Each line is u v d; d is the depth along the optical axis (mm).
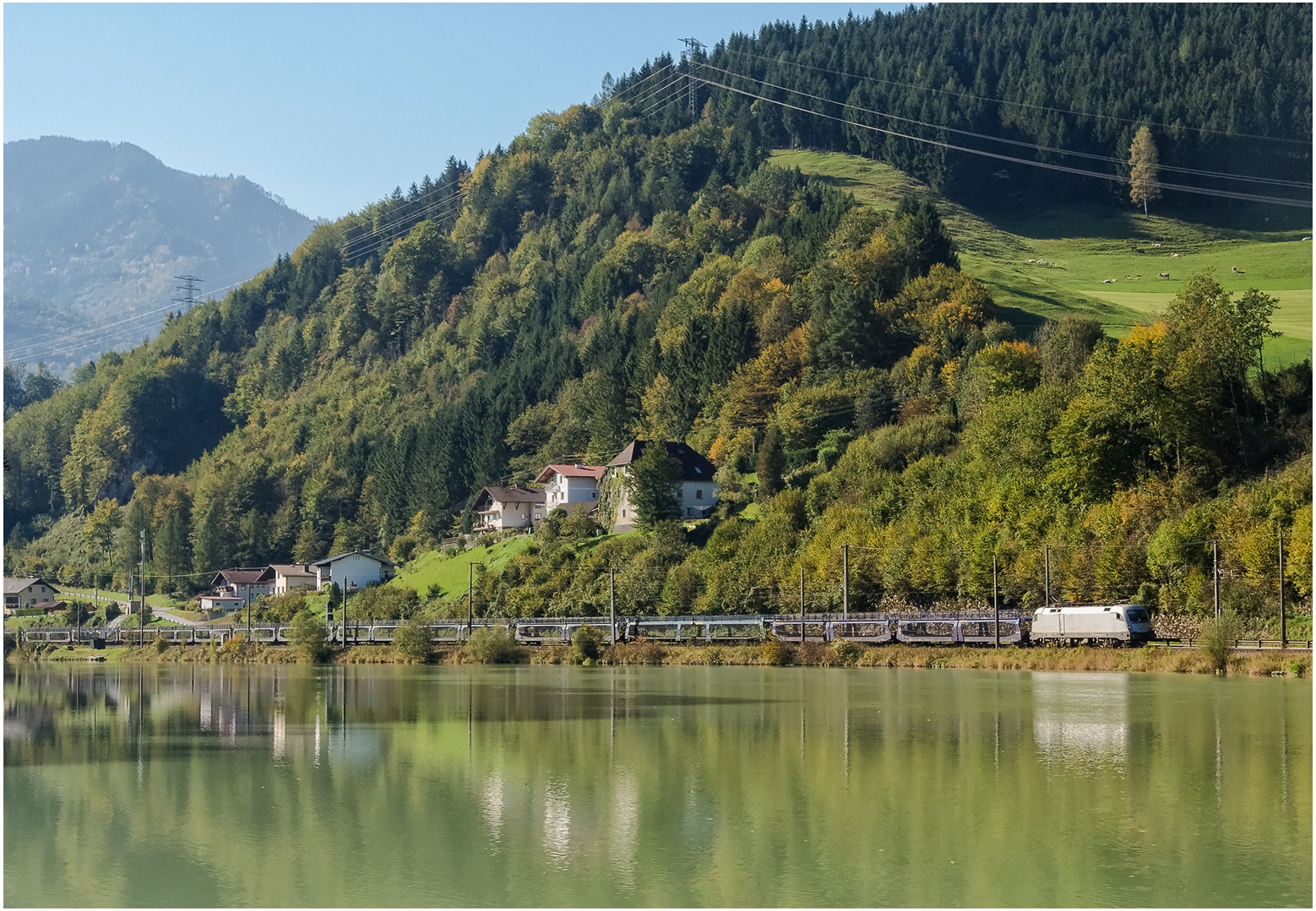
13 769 52312
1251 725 58875
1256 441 121188
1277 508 97625
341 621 179500
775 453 170625
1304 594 91250
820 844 37062
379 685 99812
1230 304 133375
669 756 53062
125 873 35125
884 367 197750
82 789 47469
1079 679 86875
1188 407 120125
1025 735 57031
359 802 44000
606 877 33969
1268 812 40375
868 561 124062
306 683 105188
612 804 43062
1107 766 48719
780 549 138125
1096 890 32375
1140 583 103562
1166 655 90562
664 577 143250
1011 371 161125
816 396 180375
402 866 35344
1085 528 112125
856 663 109562
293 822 41062
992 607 113125
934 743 55219
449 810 42500
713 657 118750
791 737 58125
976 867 34469
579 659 127500
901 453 152750
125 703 85250
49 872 35250
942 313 194375
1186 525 100938
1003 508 122000
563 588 154250
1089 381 134000
